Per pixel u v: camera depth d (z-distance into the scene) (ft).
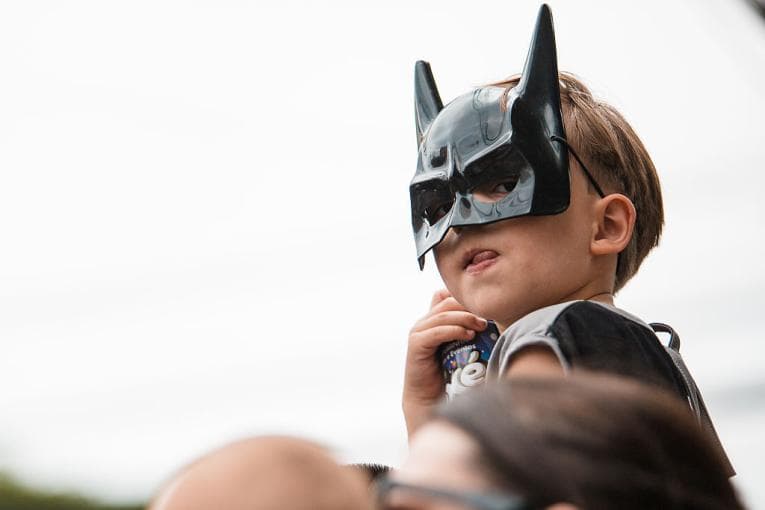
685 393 6.32
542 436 3.36
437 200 6.89
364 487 3.61
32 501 30.42
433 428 3.53
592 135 7.28
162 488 3.71
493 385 3.62
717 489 3.64
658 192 7.78
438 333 7.05
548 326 5.75
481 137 6.70
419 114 7.48
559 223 6.81
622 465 3.41
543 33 6.91
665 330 7.57
